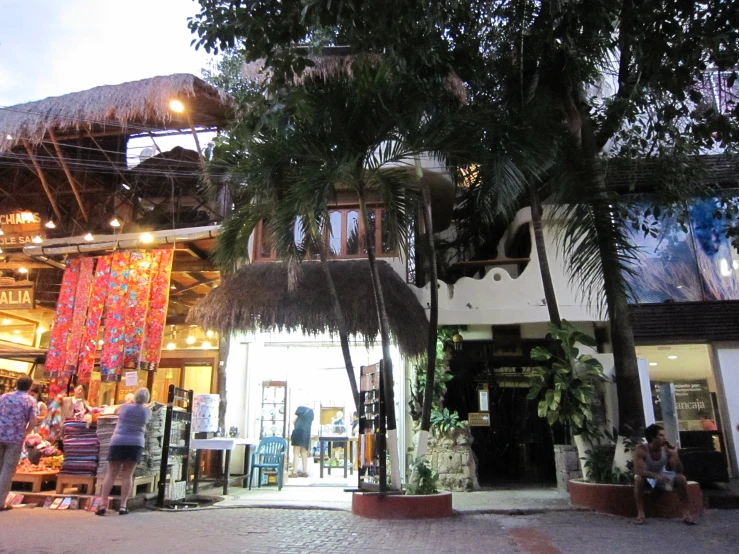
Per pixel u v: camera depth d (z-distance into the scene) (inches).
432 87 303.9
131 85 440.8
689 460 348.5
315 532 243.8
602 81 436.5
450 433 412.2
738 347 448.5
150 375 467.2
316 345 469.4
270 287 401.1
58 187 543.2
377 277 305.4
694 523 263.1
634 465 280.8
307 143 297.3
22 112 447.5
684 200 394.6
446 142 297.9
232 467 444.8
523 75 355.6
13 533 235.3
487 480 469.1
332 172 280.4
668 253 468.8
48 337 557.0
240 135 315.6
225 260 355.9
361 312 378.9
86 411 389.4
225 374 459.5
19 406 305.6
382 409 295.9
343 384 509.7
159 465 350.0
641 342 454.3
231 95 455.8
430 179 439.5
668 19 249.3
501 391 522.9
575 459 395.5
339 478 479.8
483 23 350.6
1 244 525.0
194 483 382.3
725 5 240.2
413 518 280.7
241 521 273.1
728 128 291.1
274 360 474.3
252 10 224.7
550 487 425.4
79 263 465.4
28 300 494.9
